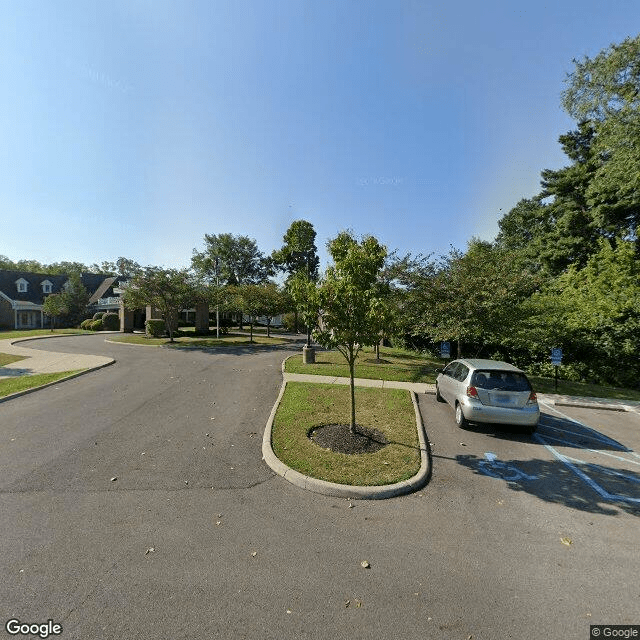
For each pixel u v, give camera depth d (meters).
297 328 44.06
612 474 6.11
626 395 12.20
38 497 4.90
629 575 3.63
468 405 7.91
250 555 3.81
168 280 26.27
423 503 5.01
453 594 3.32
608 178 17.03
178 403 9.79
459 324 12.75
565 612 3.14
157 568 3.57
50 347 23.17
